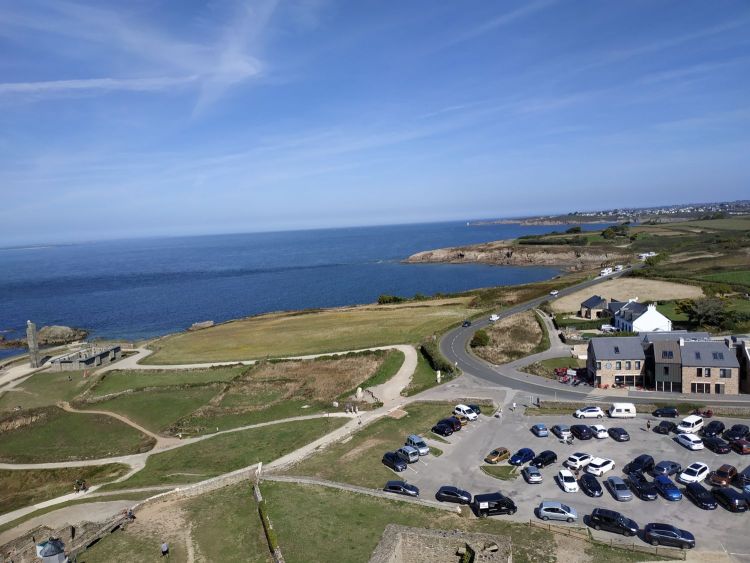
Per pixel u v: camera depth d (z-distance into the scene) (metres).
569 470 49.41
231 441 64.81
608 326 105.38
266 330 128.88
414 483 49.72
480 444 57.78
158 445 67.38
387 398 75.25
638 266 184.25
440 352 95.50
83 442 70.62
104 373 99.62
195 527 43.56
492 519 42.41
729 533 39.62
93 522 45.38
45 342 146.75
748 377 69.44
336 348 104.62
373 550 37.97
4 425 76.88
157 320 174.38
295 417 71.50
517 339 101.69
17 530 46.47
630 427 60.56
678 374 70.94
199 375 95.00
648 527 38.88
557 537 39.34
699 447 53.66
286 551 38.59
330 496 47.00
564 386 75.38
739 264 160.00
